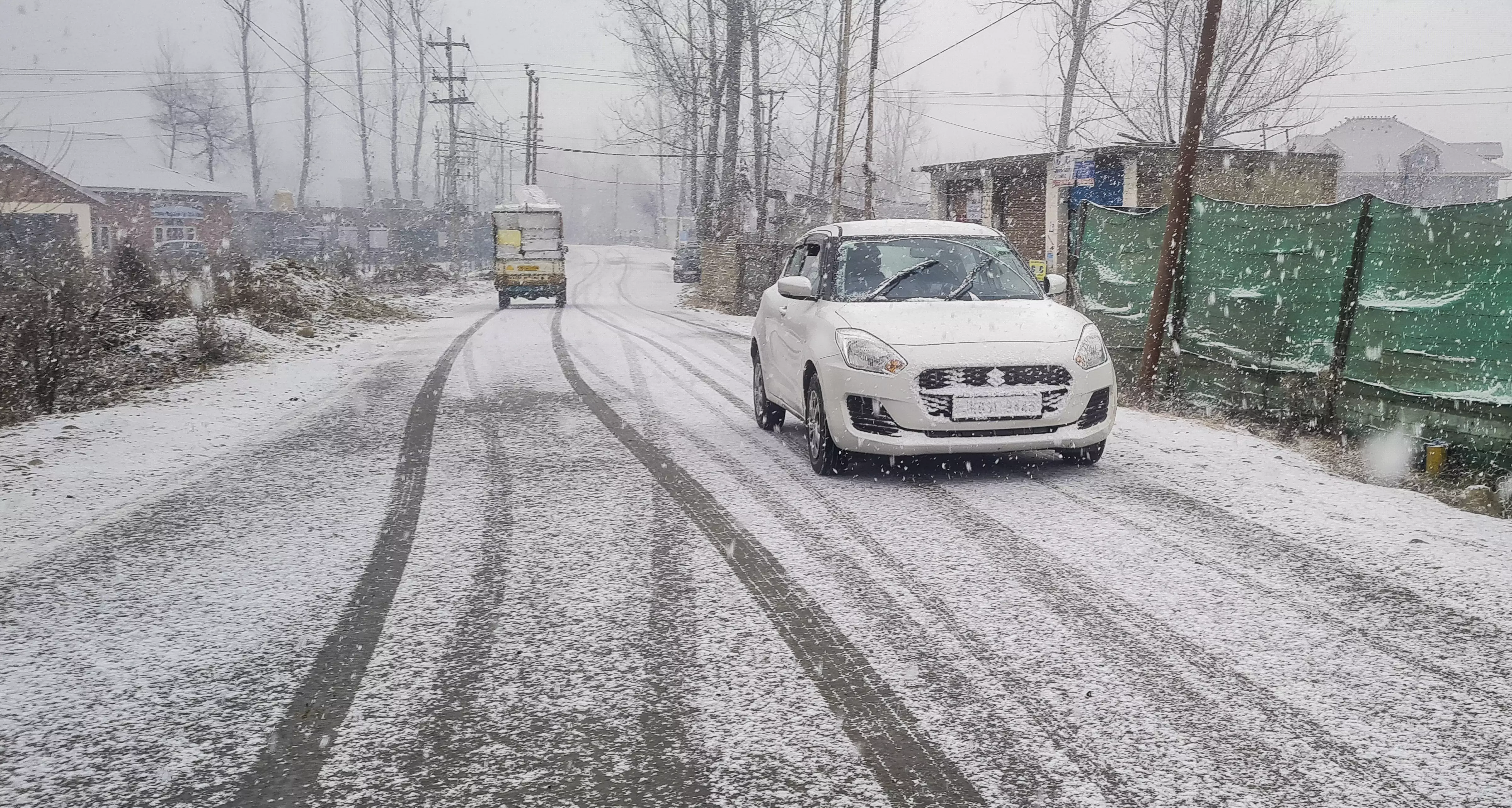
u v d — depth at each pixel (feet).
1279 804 8.72
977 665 11.88
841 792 9.03
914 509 19.43
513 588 15.02
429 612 14.02
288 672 12.03
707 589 14.80
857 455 24.66
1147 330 35.50
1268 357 30.14
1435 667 11.68
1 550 17.47
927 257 25.48
